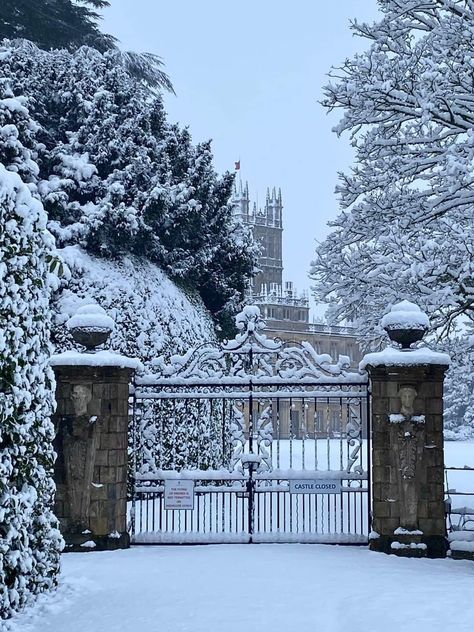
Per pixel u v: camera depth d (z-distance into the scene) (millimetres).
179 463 16078
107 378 11297
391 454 10898
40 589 8180
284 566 9539
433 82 14422
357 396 11523
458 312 14672
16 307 7707
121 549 11047
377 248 15664
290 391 11781
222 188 22922
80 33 26688
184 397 11797
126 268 17688
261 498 18828
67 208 17797
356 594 7922
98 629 6859
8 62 19625
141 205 18562
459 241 14164
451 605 7336
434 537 10727
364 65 15070
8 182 7727
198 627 6746
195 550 10898
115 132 19141
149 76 27141
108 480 11141
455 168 13859
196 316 19656
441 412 10945
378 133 15938
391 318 11117
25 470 7828
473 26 14930
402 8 15961
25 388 7926
